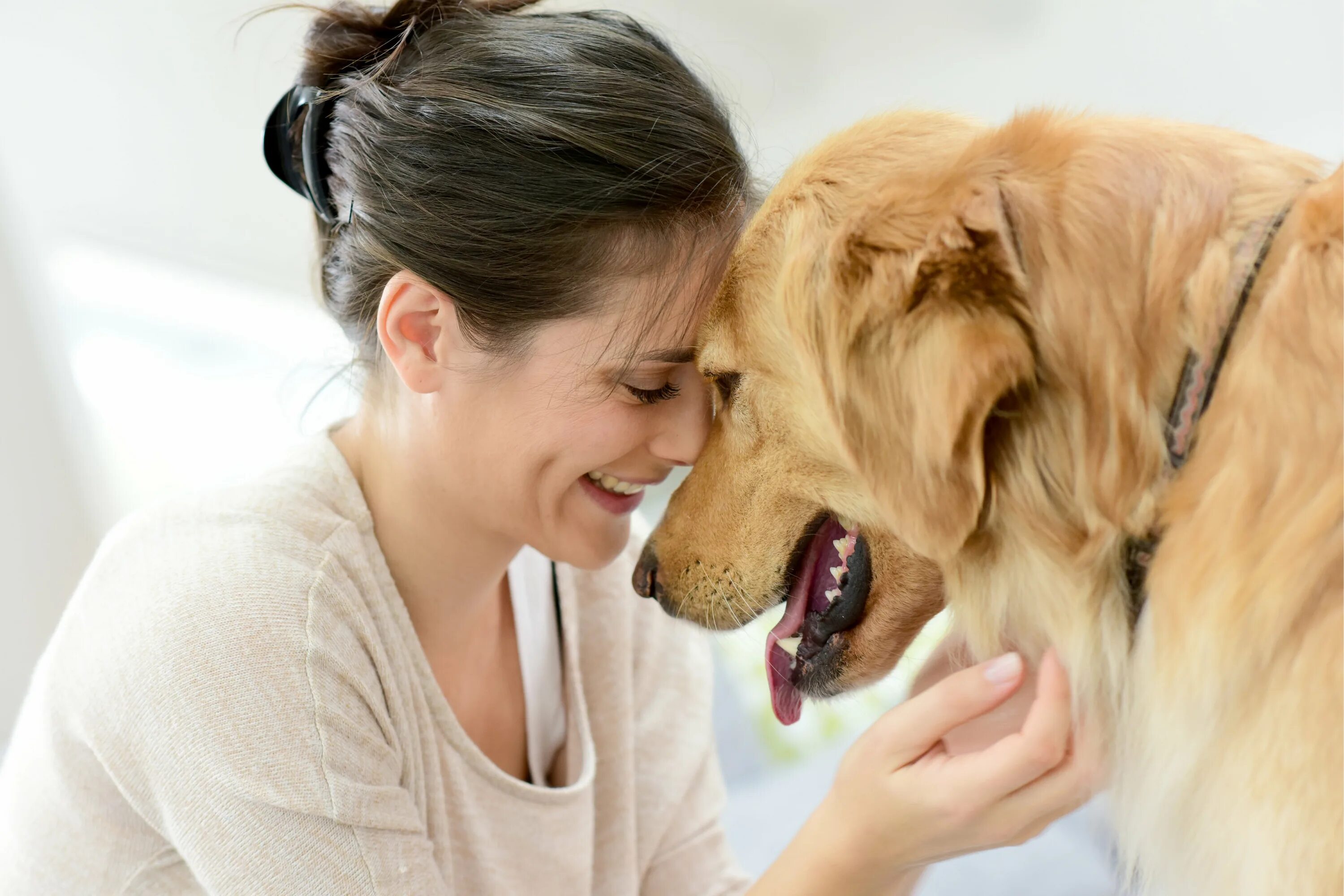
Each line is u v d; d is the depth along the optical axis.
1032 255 0.80
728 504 1.11
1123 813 0.90
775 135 3.07
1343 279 0.72
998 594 0.91
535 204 0.89
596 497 1.08
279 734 0.86
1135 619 0.85
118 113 2.74
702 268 0.98
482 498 1.01
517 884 1.11
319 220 1.12
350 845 0.88
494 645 1.21
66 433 2.08
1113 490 0.80
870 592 1.06
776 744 2.23
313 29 1.08
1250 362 0.74
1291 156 0.81
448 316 0.92
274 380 2.95
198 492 1.03
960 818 0.88
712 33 2.89
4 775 1.07
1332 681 0.72
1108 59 2.83
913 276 0.79
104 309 2.93
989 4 2.91
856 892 0.94
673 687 1.38
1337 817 0.72
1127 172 0.80
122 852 0.98
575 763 1.22
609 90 0.92
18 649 2.06
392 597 1.03
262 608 0.88
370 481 1.07
